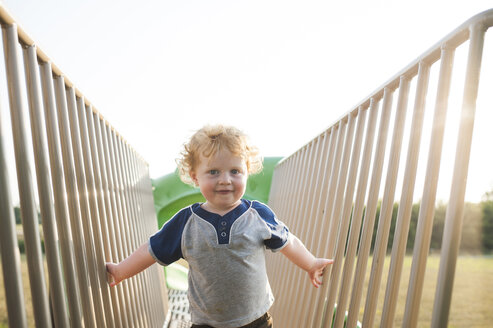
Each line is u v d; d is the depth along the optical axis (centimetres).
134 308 166
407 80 106
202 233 121
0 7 69
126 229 177
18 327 67
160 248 125
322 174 186
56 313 87
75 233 105
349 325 115
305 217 201
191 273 128
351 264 127
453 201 73
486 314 572
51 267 86
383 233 105
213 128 128
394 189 105
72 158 106
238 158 123
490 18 72
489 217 894
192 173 132
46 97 94
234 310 120
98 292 116
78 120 121
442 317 72
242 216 123
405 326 84
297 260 133
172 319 292
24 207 75
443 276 72
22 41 82
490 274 806
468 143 72
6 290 66
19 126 75
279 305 228
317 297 145
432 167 85
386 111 116
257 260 123
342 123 162
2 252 65
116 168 173
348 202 138
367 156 128
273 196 365
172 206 400
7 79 74
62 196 96
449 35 82
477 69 73
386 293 95
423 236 84
